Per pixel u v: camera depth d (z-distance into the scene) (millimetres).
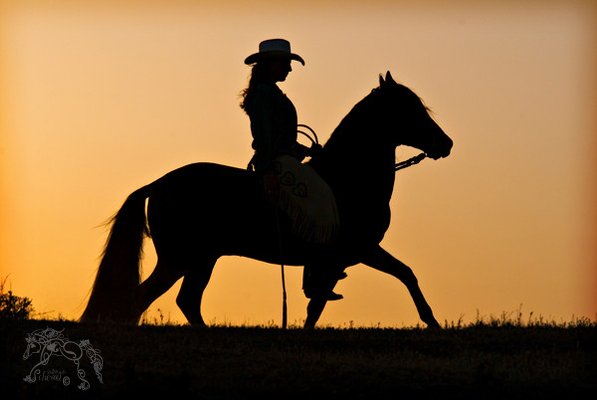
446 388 10539
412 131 15086
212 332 13406
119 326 13430
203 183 15023
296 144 14984
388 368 11320
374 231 15000
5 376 10438
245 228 14859
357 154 14992
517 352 12906
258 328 14016
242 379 10805
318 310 14969
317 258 14883
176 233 14945
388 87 15211
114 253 14711
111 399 10000
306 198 14344
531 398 10336
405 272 15125
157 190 15125
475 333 13883
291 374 10977
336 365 11430
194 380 10555
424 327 14883
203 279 14992
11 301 14797
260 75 14930
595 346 13164
